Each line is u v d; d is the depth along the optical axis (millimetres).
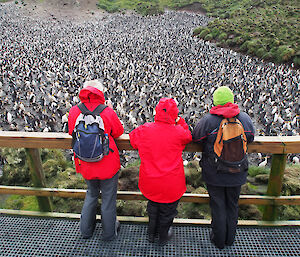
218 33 48062
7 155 9461
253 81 30078
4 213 4078
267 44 39312
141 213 6320
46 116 19469
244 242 3617
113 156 3367
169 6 80000
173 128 3268
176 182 3266
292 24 43750
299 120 20219
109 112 3275
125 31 62812
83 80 31141
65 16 73438
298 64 34375
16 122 19000
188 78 31328
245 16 54500
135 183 7789
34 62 37188
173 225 3916
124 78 30188
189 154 13703
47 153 10422
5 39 52656
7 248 3531
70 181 8250
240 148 3094
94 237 3689
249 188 7695
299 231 3779
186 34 56219
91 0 81000
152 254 3453
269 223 3852
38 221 3979
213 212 3426
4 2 76625
